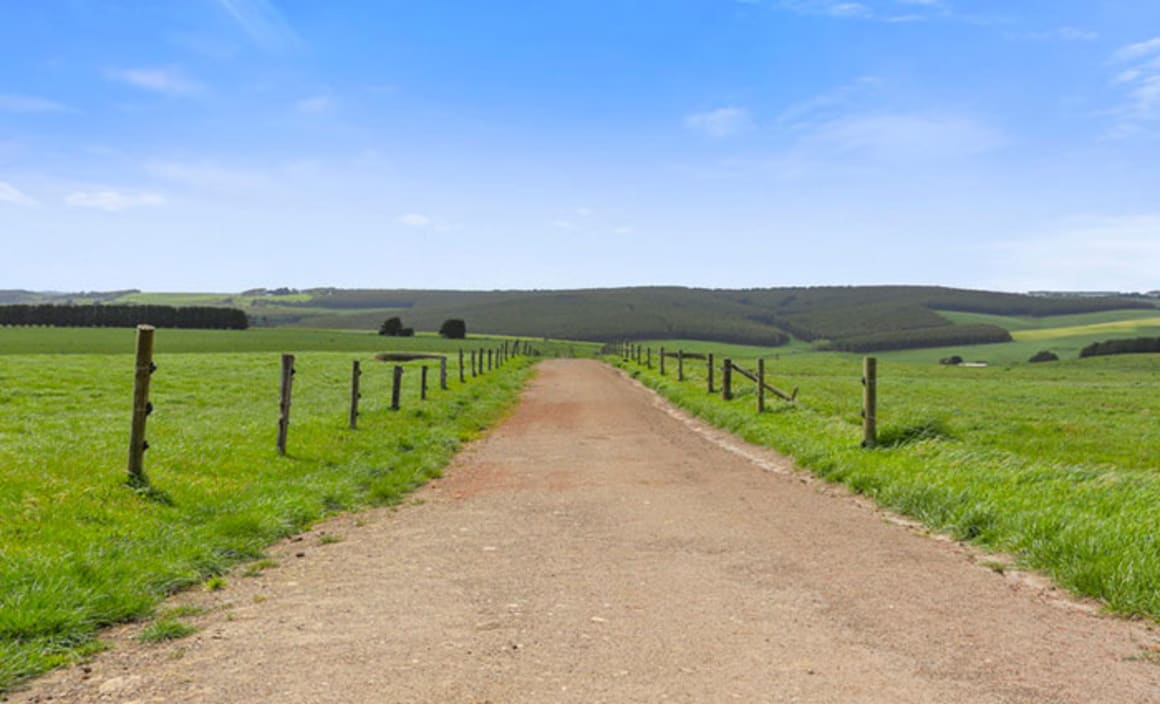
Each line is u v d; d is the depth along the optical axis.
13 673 4.76
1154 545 7.06
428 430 18.30
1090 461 15.91
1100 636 5.59
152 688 4.62
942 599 6.44
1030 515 8.32
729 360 25.06
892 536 8.78
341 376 43.38
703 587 6.73
